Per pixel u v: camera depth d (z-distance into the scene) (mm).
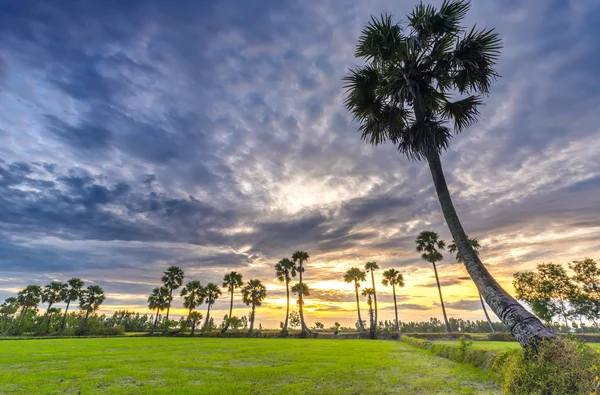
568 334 6109
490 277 7426
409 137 9711
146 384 8609
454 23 9070
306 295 64812
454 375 9484
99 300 75000
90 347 23453
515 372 6043
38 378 9641
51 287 75750
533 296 32750
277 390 7691
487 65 9219
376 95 10531
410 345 26391
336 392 7320
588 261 31609
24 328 65062
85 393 7523
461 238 8023
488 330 83125
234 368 11602
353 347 23844
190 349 21422
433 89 10195
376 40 9586
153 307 68375
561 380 5082
